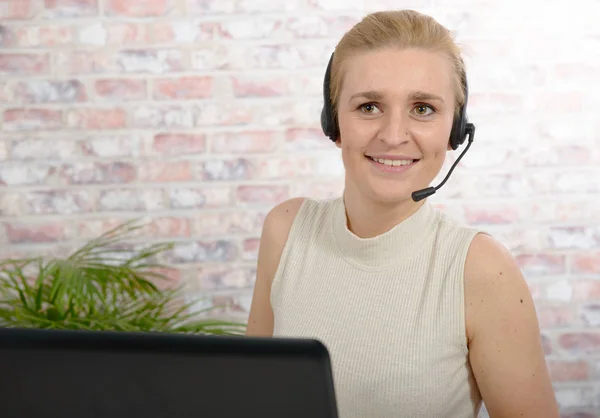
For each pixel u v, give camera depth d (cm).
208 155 239
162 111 236
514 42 235
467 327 106
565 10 234
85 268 204
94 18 231
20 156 237
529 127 238
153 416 68
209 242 243
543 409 105
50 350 68
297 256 121
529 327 104
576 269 246
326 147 239
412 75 99
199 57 234
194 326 205
